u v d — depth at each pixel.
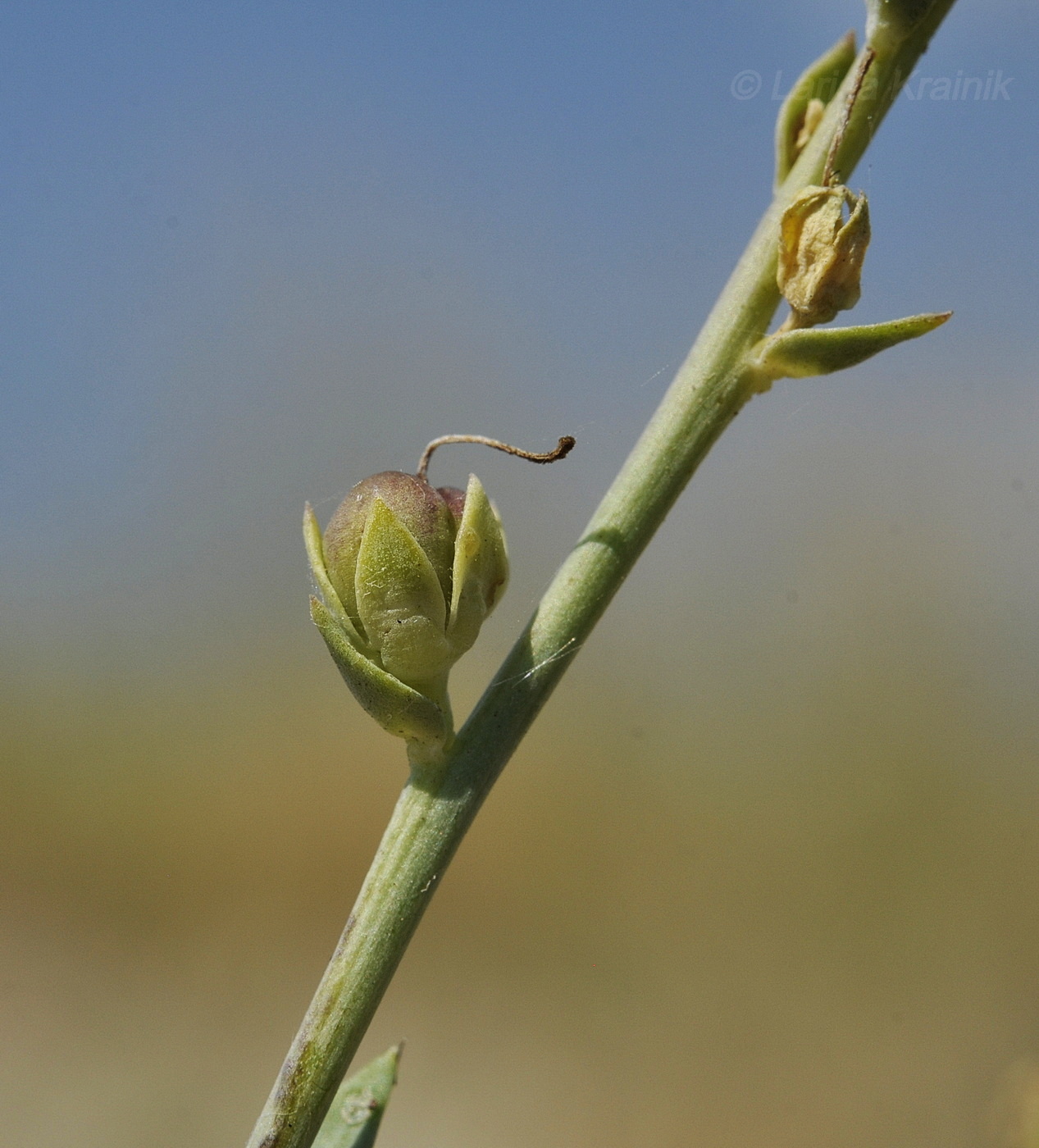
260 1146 0.14
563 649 0.14
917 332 0.14
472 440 0.14
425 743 0.14
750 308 0.14
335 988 0.14
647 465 0.14
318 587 0.14
